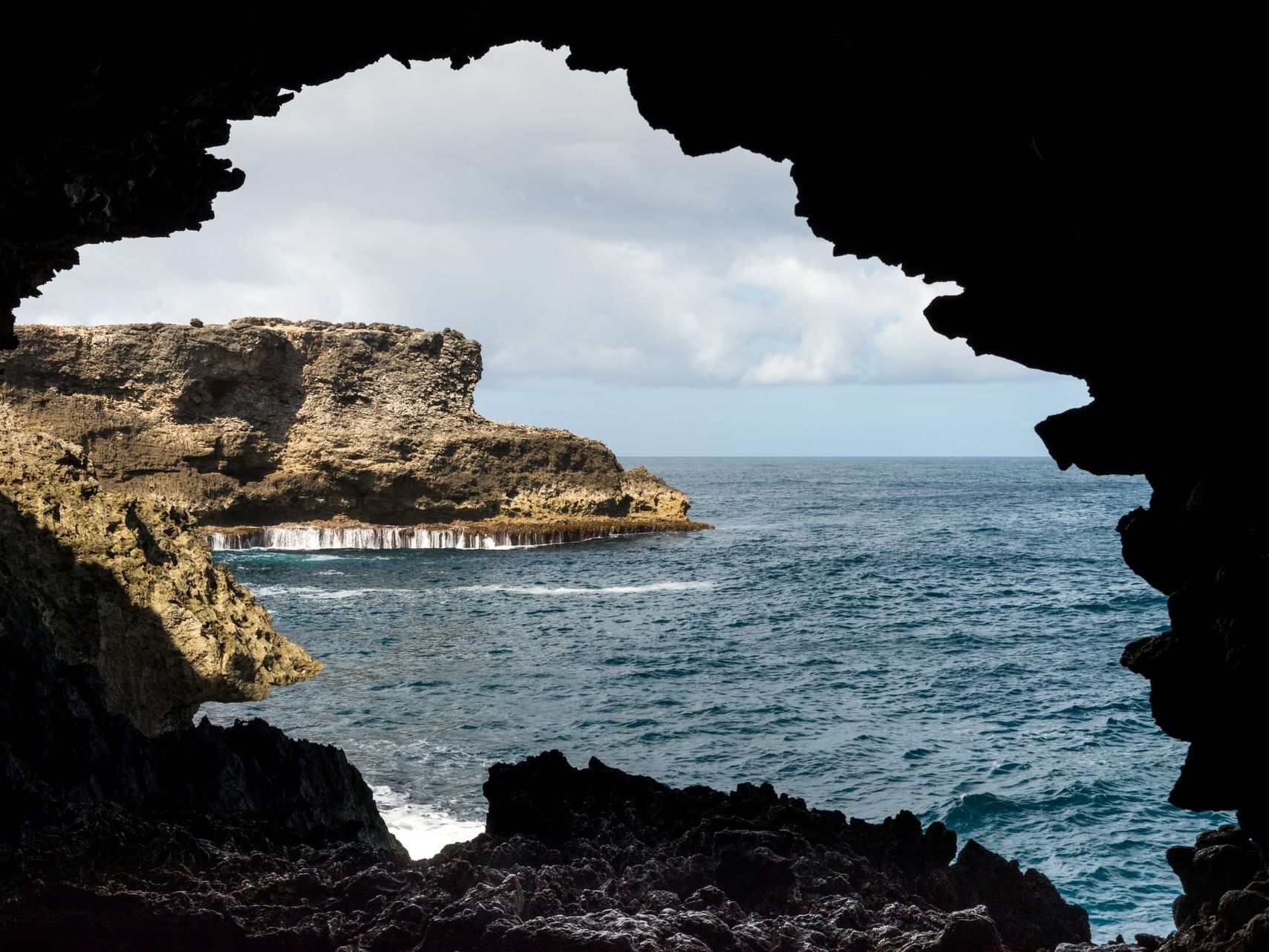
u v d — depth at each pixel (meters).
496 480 86.00
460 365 88.75
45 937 5.83
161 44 6.55
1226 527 5.28
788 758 26.45
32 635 11.52
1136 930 16.80
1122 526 6.09
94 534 21.47
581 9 6.33
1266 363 4.91
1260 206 4.58
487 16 6.61
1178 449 5.60
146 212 8.58
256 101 7.67
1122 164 4.77
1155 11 4.30
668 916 6.13
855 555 76.12
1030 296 5.87
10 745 9.38
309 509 81.94
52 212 8.09
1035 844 20.50
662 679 36.06
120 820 7.85
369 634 46.28
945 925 5.86
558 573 67.44
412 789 23.53
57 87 6.60
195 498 77.12
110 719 11.00
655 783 10.43
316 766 12.49
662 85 6.41
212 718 29.98
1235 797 5.38
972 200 5.80
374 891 6.54
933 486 197.25
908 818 9.02
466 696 33.59
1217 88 4.35
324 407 83.12
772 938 5.99
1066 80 4.69
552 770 10.46
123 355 76.50
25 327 74.19
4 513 20.38
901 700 32.53
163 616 21.61
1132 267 5.16
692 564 71.94
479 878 6.63
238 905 6.17
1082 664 37.66
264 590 60.28
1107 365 5.73
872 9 5.01
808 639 43.59
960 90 5.18
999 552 77.81
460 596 58.03
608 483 91.19
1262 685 4.91
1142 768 24.81
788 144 6.33
